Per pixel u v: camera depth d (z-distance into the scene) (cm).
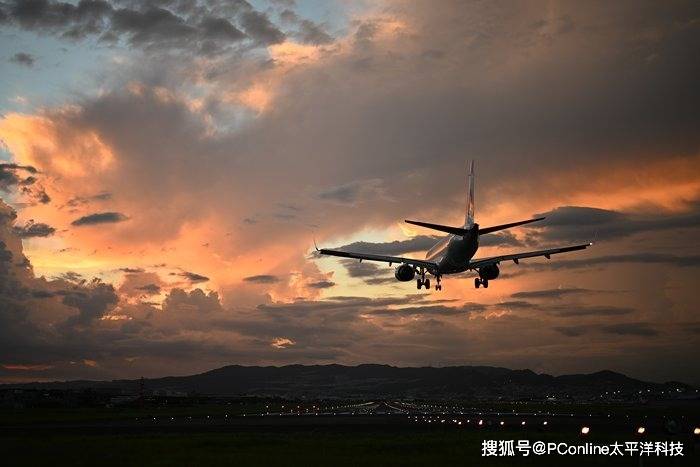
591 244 7444
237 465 3650
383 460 3847
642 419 8262
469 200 7825
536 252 7494
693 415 9531
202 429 7006
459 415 10212
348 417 9712
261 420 9062
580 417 9050
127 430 6994
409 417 9475
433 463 3700
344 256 7738
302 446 4712
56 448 4709
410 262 7806
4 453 4375
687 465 3606
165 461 3869
